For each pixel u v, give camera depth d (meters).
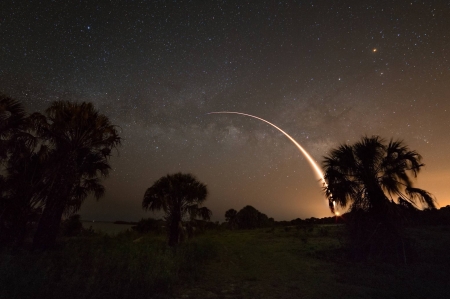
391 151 11.49
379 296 5.96
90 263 7.62
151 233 23.02
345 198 11.58
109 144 14.39
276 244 16.27
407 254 9.91
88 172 14.13
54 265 7.34
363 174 11.48
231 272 8.55
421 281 7.14
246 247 15.00
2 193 12.09
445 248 11.63
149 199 15.71
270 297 5.95
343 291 6.36
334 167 12.19
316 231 23.44
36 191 12.46
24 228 12.20
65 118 13.18
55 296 4.81
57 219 12.14
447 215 20.58
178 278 7.12
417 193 10.84
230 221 40.31
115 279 6.09
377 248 10.44
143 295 5.52
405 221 10.77
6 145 11.77
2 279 5.17
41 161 12.53
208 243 13.64
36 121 12.59
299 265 9.62
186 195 15.98
